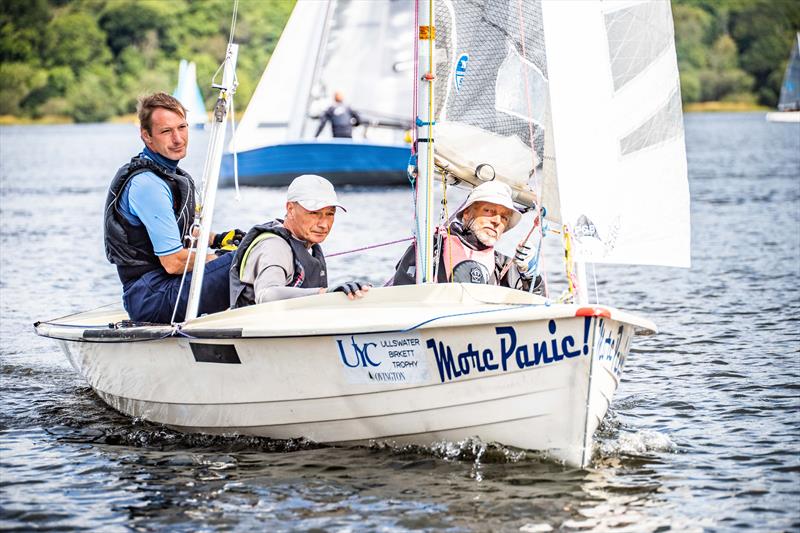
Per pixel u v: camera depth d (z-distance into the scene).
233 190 52.97
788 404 15.98
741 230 38.25
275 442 14.23
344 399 13.45
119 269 14.88
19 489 12.62
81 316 17.36
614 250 12.94
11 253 34.03
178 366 14.44
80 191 56.78
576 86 12.85
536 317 12.16
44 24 153.62
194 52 146.75
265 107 52.91
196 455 13.85
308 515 11.63
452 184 15.30
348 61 54.44
